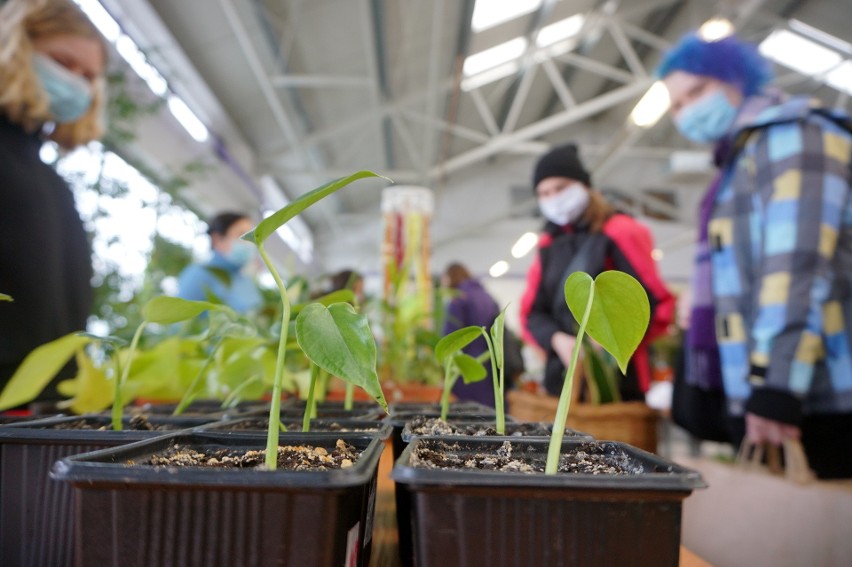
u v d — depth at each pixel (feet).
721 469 2.96
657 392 7.04
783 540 2.44
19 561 1.67
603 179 35.29
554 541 1.17
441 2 14.67
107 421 2.24
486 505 1.18
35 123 3.68
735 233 3.88
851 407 3.42
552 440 1.40
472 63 20.63
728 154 4.02
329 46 15.60
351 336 1.32
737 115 4.31
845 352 3.45
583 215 5.10
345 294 2.35
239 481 1.15
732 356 3.87
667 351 8.93
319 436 1.72
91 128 4.34
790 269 3.26
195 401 3.34
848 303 3.45
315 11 13.70
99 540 1.18
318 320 1.35
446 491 1.19
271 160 20.58
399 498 1.76
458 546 1.17
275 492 1.17
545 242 5.52
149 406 3.11
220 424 1.92
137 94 10.68
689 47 4.40
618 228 4.76
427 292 8.60
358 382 1.24
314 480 1.15
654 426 3.97
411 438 1.68
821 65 22.67
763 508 2.60
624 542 1.17
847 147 3.50
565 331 4.76
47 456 1.72
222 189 16.93
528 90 26.73
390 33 15.97
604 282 1.33
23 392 1.91
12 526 1.69
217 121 15.66
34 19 3.38
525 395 4.45
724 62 4.20
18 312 3.32
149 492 1.19
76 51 3.67
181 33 12.51
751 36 21.68
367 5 13.65
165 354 2.87
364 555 1.46
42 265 3.46
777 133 3.61
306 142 19.36
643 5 21.17
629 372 4.74
